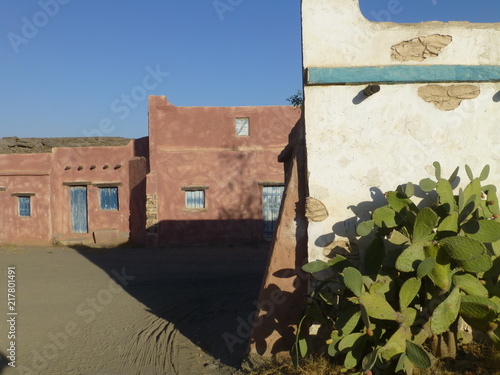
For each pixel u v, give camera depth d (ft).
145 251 63.26
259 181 67.41
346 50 19.27
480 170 19.10
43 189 75.92
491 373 15.75
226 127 67.72
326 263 17.01
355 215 18.98
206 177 67.77
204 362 20.71
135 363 20.75
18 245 74.84
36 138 96.78
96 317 28.53
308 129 19.13
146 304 32.04
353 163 19.10
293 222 19.57
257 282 40.14
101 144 96.63
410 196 17.57
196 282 40.40
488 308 14.39
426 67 18.99
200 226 67.67
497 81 19.12
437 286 15.38
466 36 19.29
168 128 67.72
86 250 65.62
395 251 16.51
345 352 15.93
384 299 15.31
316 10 19.36
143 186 70.18
